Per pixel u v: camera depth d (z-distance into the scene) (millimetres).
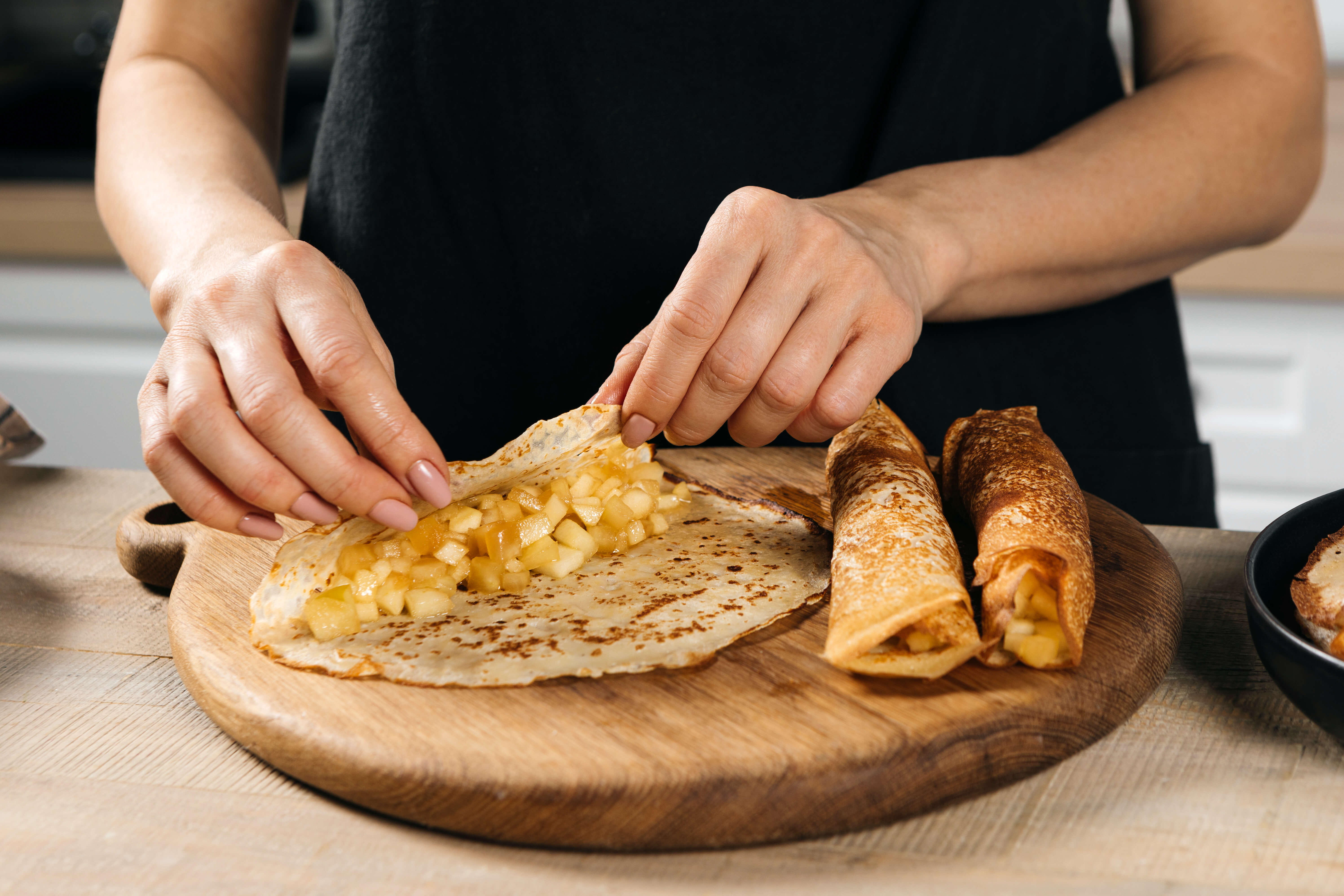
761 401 663
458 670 626
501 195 848
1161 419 891
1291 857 553
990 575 637
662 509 751
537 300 862
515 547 692
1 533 765
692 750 577
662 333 651
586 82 823
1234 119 821
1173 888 544
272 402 621
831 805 567
